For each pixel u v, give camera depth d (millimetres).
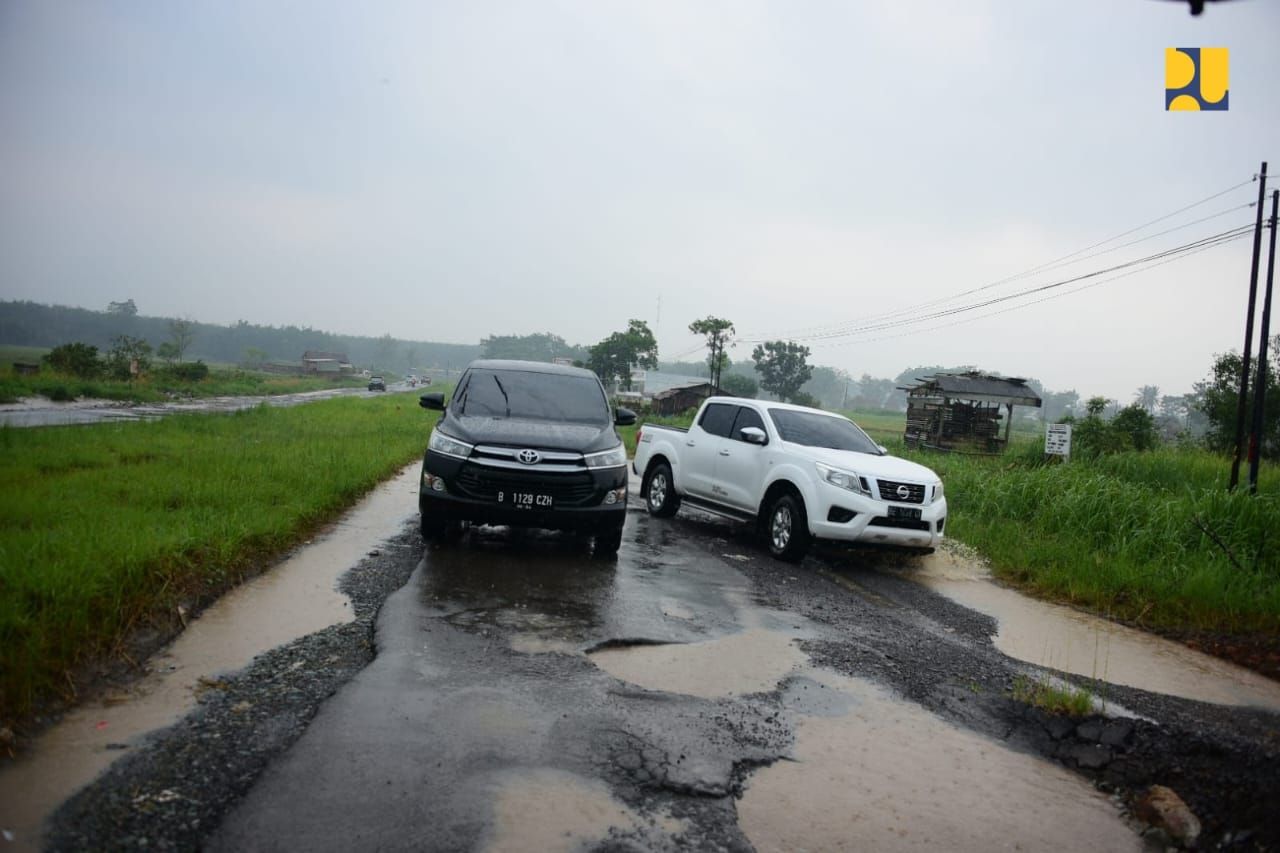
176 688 3908
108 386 37281
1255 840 3371
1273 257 14250
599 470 7219
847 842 3039
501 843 2758
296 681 4082
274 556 6703
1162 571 8227
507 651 4719
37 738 3287
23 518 6047
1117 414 26859
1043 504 11250
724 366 53656
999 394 29469
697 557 8289
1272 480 15766
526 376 8617
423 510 7219
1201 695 5148
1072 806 3564
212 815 2793
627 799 3158
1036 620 6965
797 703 4379
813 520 8266
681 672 4676
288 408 28766
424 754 3350
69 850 2533
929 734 4152
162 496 7496
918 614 6805
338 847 2650
